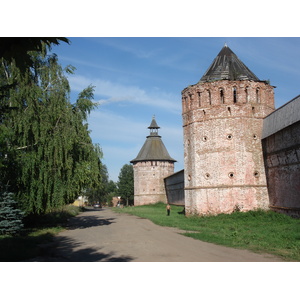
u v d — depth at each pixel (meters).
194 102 30.92
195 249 13.02
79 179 22.52
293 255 11.46
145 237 17.14
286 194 24.89
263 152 28.97
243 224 23.20
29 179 20.47
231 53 32.09
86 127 24.52
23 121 20.19
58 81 23.30
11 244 13.77
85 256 11.66
